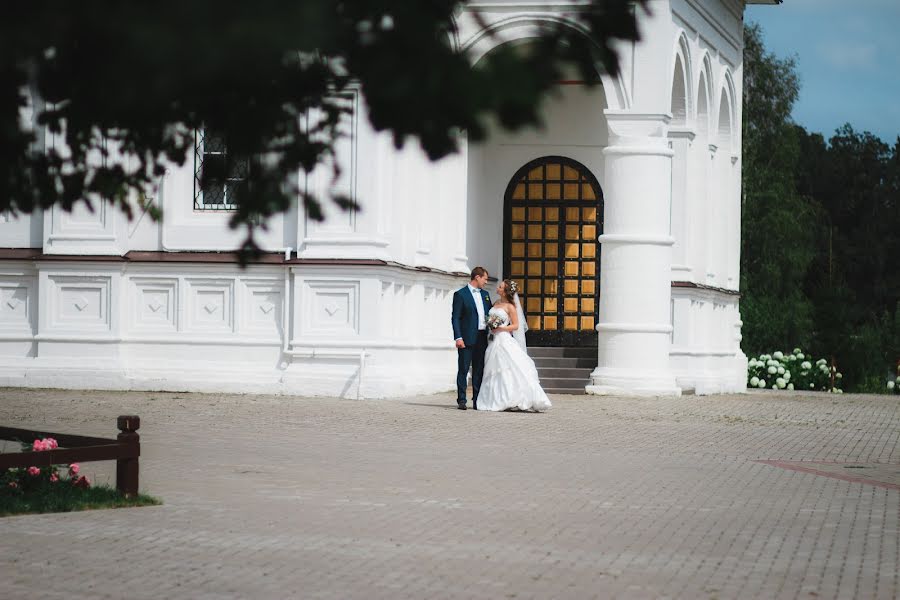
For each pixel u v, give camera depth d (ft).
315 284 87.15
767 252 211.82
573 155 114.32
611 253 95.96
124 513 38.86
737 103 125.39
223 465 50.39
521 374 80.02
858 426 78.95
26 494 40.57
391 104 15.79
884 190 321.93
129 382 88.74
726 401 98.58
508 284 81.00
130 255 89.30
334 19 14.94
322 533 35.99
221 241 89.30
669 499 44.19
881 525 39.47
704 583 30.22
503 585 29.60
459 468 51.31
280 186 17.98
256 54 14.44
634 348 95.66
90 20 14.42
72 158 21.16
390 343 88.07
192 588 28.86
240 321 88.84
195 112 17.61
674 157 107.76
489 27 16.17
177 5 14.03
